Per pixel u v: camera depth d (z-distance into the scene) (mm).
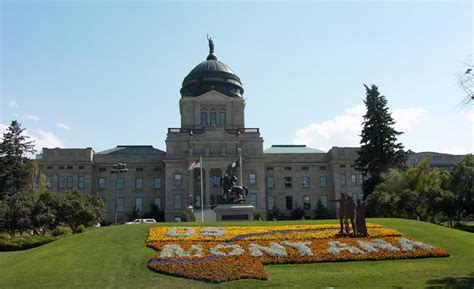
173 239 34250
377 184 76875
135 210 101500
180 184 99000
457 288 23344
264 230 38062
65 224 62469
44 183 89250
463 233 40406
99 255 30844
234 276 25297
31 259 32062
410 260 30969
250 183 99875
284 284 24547
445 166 117188
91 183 102000
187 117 110750
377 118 82562
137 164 105250
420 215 67812
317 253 30844
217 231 37250
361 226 36281
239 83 118375
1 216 53812
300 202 107688
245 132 102125
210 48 125250
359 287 23812
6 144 87312
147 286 24250
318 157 109938
